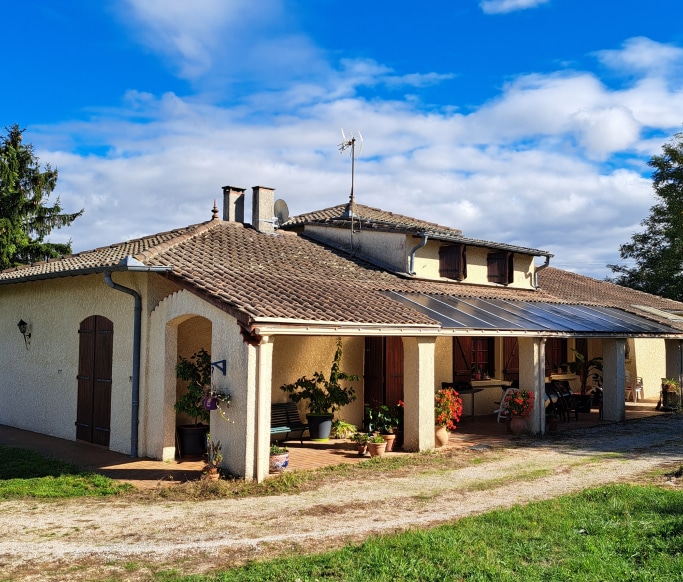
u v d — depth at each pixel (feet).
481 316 49.47
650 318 72.79
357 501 30.01
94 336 45.09
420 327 41.83
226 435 34.22
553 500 29.50
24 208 111.86
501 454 42.86
